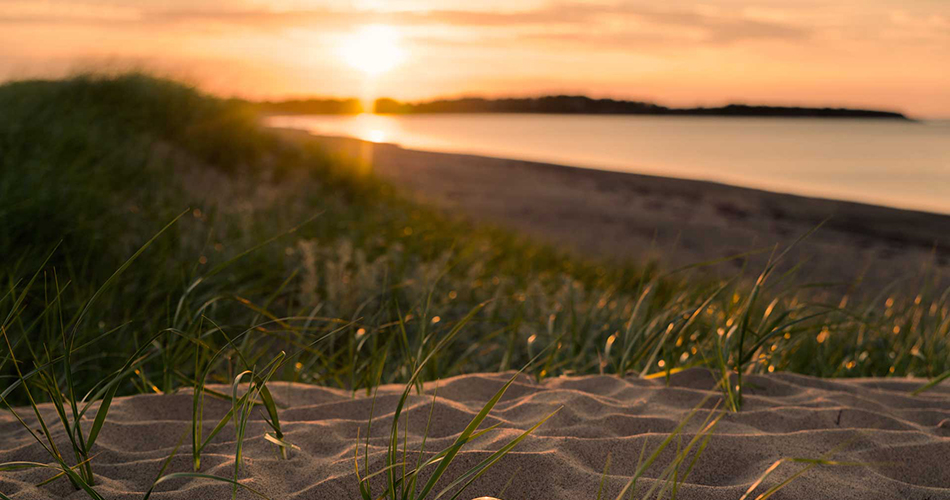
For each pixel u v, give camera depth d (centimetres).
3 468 162
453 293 541
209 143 1043
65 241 505
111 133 934
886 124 11394
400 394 257
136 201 733
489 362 405
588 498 168
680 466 190
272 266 577
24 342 366
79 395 318
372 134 5484
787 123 11881
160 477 155
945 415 254
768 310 306
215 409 247
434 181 1984
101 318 422
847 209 1914
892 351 418
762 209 1872
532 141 5906
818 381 301
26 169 651
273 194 971
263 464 187
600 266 976
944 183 3047
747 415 239
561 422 225
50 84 1075
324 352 392
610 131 8281
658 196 2072
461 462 182
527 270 818
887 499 173
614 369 350
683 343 334
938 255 1320
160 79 1161
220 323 427
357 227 870
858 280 326
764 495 155
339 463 184
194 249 581
